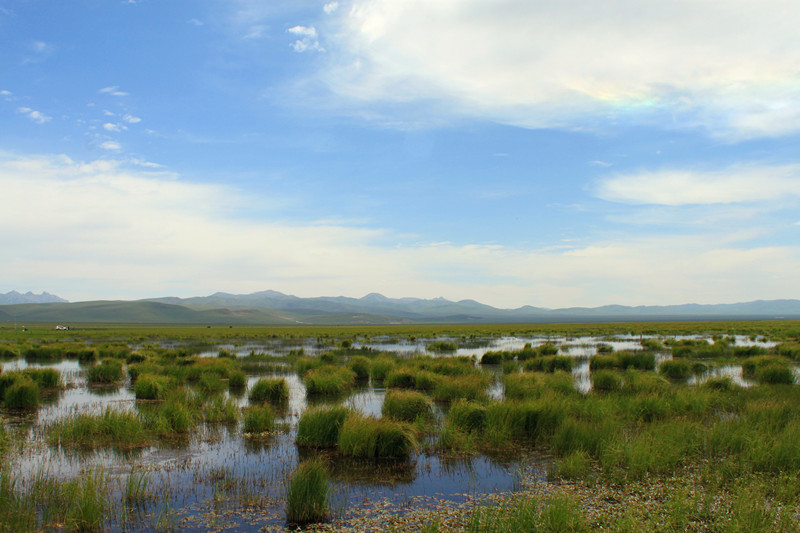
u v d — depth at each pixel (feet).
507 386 71.97
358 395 74.13
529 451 43.73
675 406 55.52
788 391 66.69
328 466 40.22
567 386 68.28
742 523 27.45
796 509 29.55
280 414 60.54
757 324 440.04
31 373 81.30
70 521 28.43
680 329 332.80
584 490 34.04
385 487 35.45
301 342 222.69
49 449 44.39
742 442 41.39
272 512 30.99
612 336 261.65
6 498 30.37
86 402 67.97
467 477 37.42
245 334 317.22
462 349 173.68
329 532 28.14
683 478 35.65
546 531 26.73
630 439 43.01
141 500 32.71
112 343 196.85
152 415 54.90
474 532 27.14
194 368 92.43
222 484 35.88
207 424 54.60
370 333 334.03
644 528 27.58
